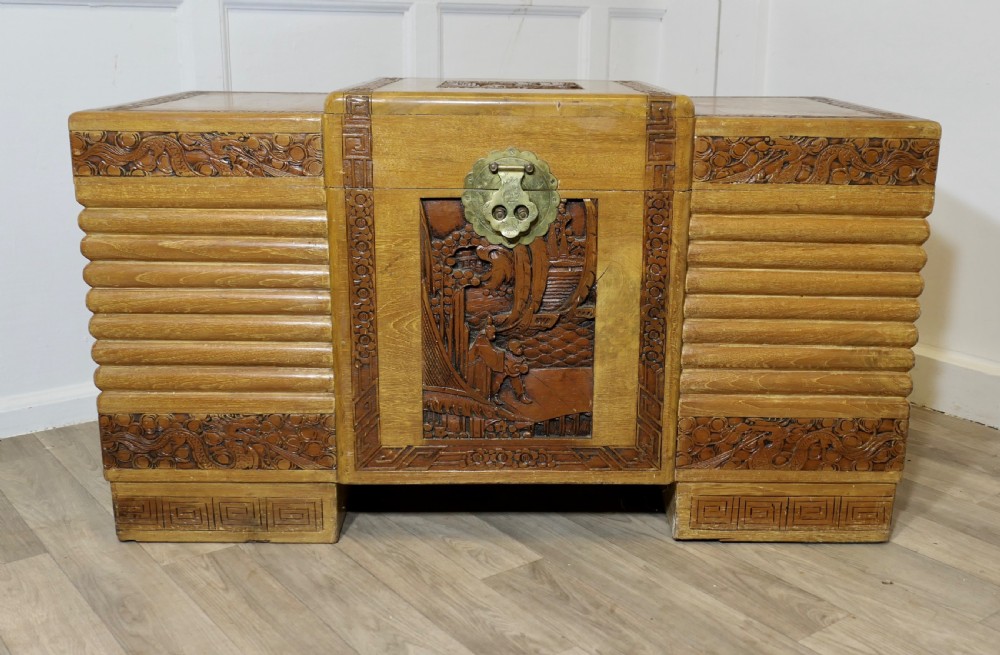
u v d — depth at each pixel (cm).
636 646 122
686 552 146
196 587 136
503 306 141
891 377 144
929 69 201
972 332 204
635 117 134
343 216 137
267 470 146
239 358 142
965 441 192
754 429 145
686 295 141
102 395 144
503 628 126
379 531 153
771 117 136
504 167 135
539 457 146
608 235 138
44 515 158
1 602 131
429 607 131
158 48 191
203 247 138
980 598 134
